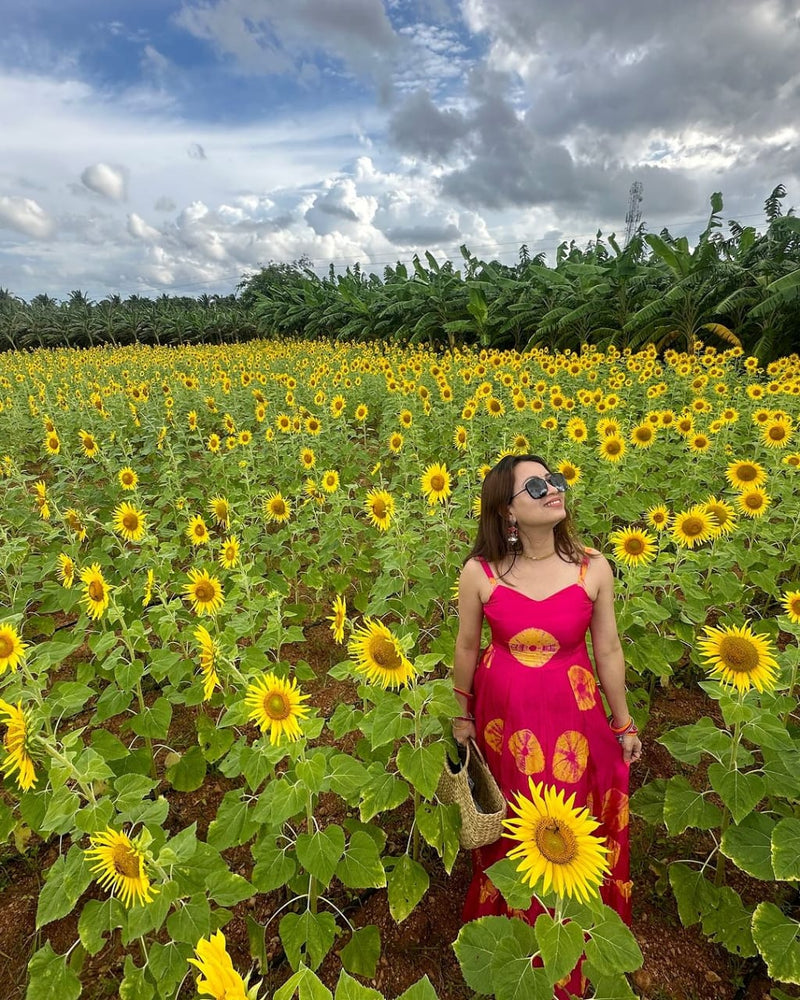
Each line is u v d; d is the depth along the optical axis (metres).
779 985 2.06
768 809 2.48
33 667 2.37
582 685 2.08
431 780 1.93
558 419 7.27
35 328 45.31
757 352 14.73
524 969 1.42
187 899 1.84
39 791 2.16
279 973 2.18
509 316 21.47
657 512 3.76
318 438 7.03
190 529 4.20
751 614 4.25
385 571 3.52
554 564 2.12
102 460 6.87
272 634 3.02
